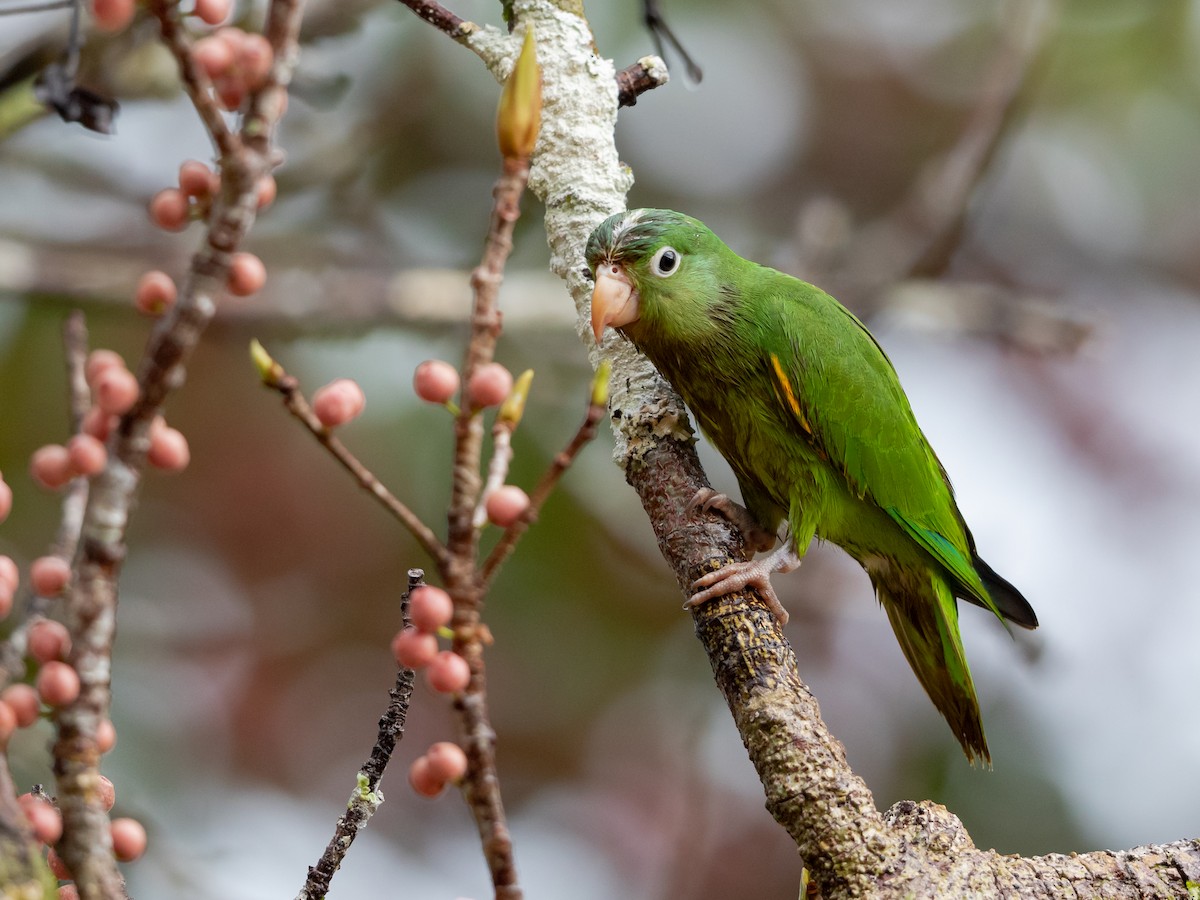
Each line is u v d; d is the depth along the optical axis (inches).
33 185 421.7
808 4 530.6
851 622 436.5
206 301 114.1
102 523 119.6
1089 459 459.2
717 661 223.0
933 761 418.9
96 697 122.5
